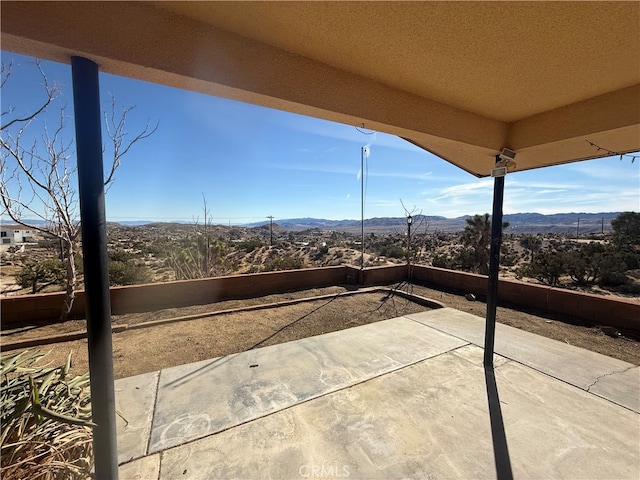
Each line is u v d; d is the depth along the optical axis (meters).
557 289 4.70
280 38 1.58
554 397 2.45
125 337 3.88
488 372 2.86
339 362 3.07
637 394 2.49
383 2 1.30
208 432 2.04
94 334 1.37
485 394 2.49
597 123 2.31
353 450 1.89
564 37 1.55
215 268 8.60
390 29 1.49
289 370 2.91
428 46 1.65
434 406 2.33
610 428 2.08
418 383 2.66
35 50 1.20
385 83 2.11
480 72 1.94
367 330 4.00
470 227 14.98
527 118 2.78
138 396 2.47
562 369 2.91
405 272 7.56
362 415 2.22
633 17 1.37
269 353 3.30
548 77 2.01
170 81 1.48
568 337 3.76
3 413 1.43
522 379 2.73
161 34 1.35
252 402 2.38
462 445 1.93
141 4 1.30
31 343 3.52
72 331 3.94
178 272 7.89
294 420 2.17
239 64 1.55
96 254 1.35
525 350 3.34
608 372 2.85
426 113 2.35
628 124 2.14
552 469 1.74
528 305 5.03
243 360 3.13
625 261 11.20
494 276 2.98
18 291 7.17
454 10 1.35
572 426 2.10
